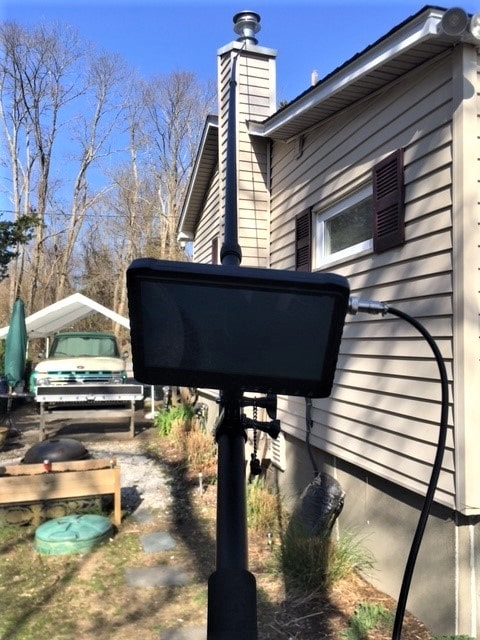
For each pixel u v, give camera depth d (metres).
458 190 3.21
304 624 3.48
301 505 4.77
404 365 3.71
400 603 1.69
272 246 6.51
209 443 7.85
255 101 6.57
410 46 3.29
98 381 9.89
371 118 4.25
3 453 8.38
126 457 8.00
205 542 4.82
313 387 1.13
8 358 9.57
